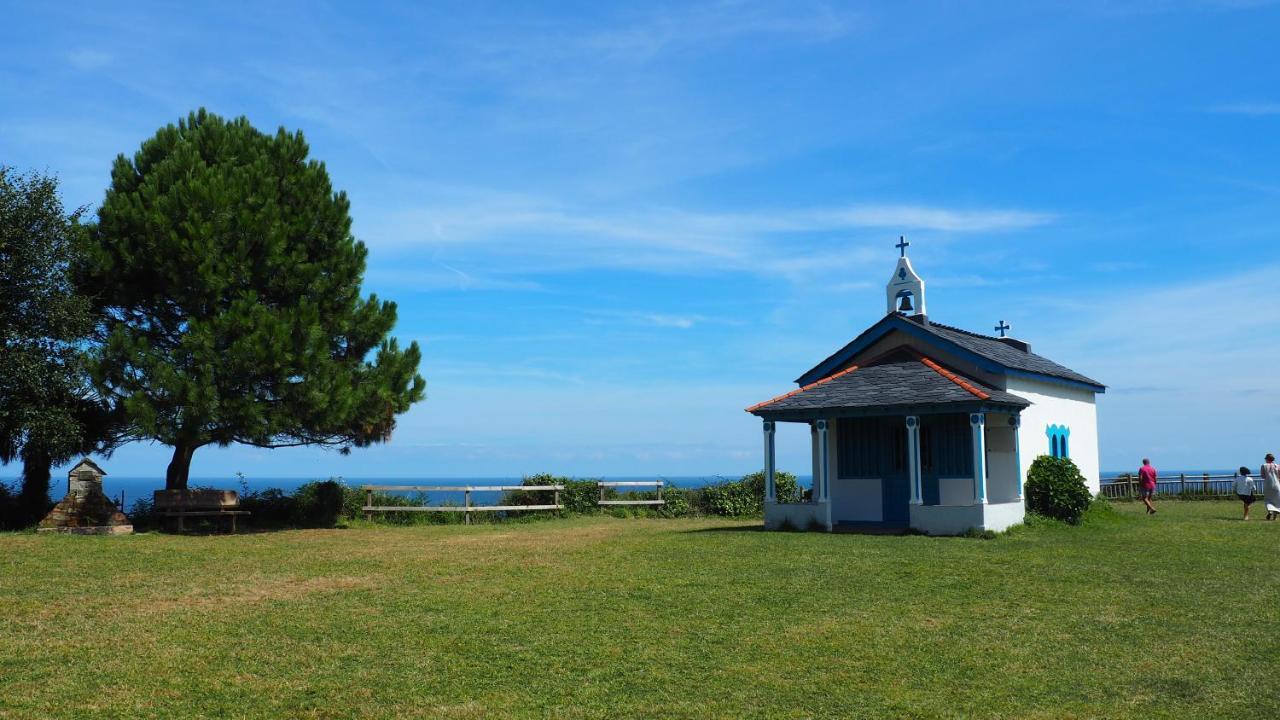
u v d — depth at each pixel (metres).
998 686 8.25
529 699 7.93
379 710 7.63
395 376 24.92
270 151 24.83
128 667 8.84
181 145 23.62
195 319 22.23
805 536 20.02
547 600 12.20
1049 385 25.31
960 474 21.69
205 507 23.67
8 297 21.19
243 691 8.12
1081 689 8.13
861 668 8.84
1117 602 11.87
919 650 9.48
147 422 21.30
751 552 16.95
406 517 27.59
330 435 25.03
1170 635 10.04
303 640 9.95
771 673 8.69
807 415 22.28
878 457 22.70
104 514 22.39
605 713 7.56
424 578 14.23
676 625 10.63
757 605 11.78
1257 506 30.55
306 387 22.70
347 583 13.77
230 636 10.14
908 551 16.84
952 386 20.81
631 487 31.73
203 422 21.88
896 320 24.05
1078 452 26.91
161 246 22.14
